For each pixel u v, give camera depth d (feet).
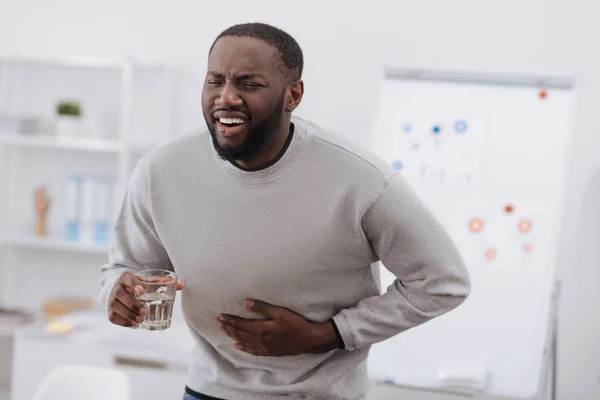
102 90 13.01
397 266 6.14
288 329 6.04
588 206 11.16
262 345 6.11
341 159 5.89
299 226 5.90
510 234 10.03
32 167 13.44
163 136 12.59
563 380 11.38
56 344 11.44
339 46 11.93
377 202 5.86
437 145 10.32
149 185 6.23
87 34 12.92
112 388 7.90
